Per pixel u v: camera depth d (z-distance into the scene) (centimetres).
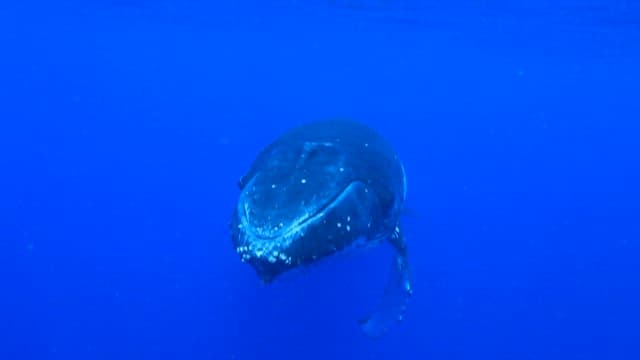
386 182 703
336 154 659
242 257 562
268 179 614
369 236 681
